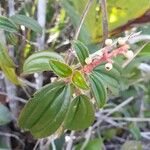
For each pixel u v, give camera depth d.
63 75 0.12
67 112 0.13
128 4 0.17
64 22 0.20
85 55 0.13
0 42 0.14
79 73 0.12
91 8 0.17
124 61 0.19
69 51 0.15
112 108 0.22
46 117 0.12
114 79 0.15
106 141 0.23
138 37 0.17
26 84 0.18
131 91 0.22
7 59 0.14
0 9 0.17
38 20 0.18
